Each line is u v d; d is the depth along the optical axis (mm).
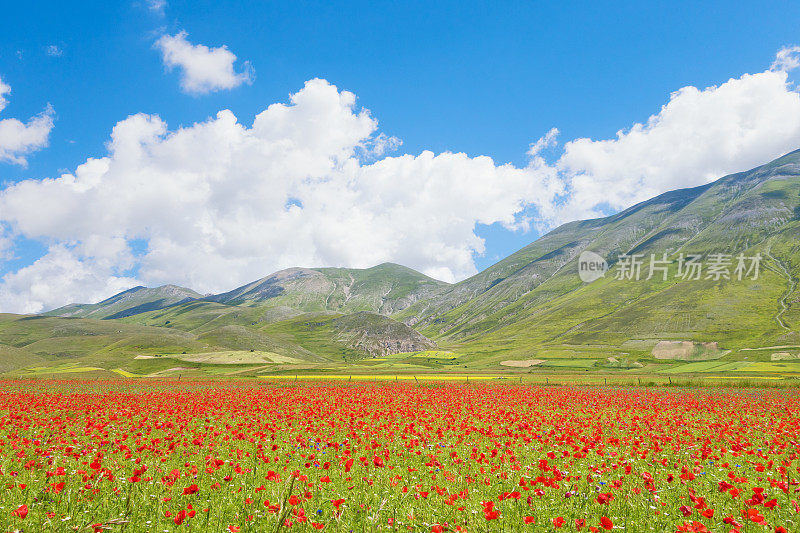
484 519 9148
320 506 9836
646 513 9883
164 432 20469
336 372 107688
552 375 93562
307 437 18438
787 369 107188
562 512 9930
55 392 47312
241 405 30594
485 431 20016
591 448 16938
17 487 10133
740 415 28453
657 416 27234
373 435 19328
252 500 10078
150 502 9742
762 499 9492
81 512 8891
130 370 133500
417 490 10945
